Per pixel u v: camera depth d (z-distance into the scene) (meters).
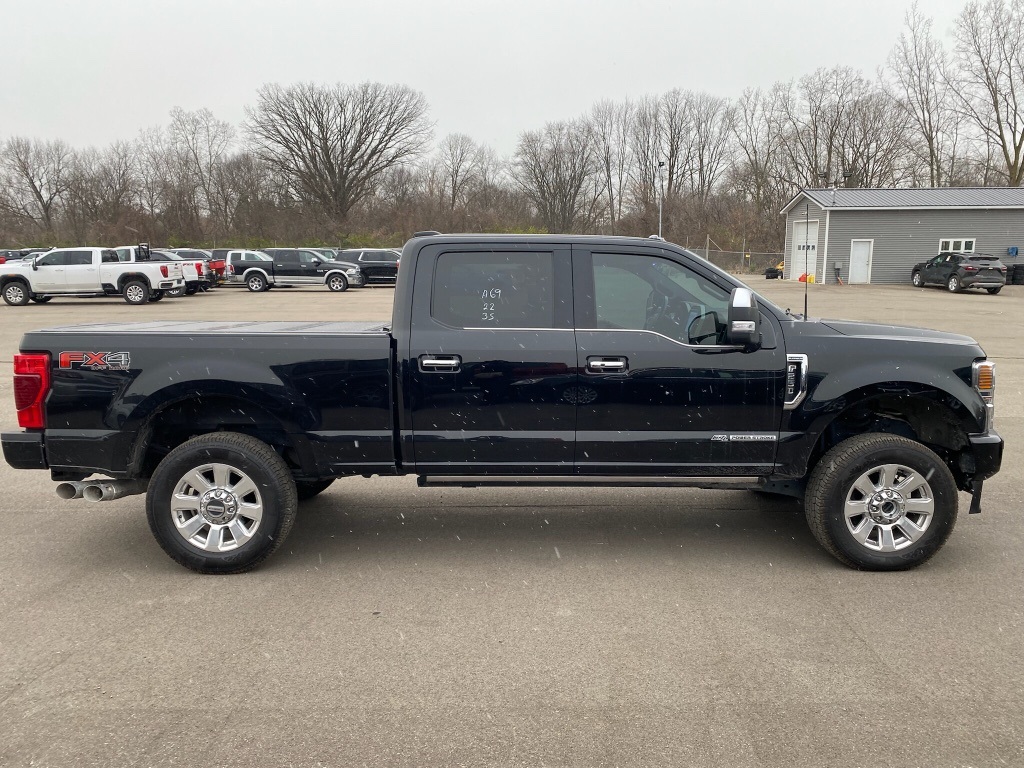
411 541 4.82
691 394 4.20
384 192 72.19
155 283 24.28
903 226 34.59
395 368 4.22
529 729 2.77
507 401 4.22
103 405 4.19
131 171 61.47
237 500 4.24
